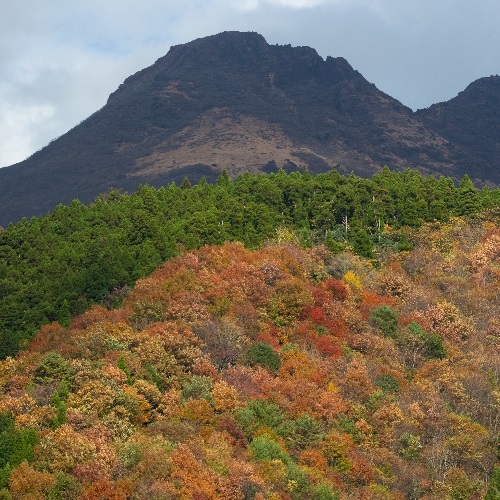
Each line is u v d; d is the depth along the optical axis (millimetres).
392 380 84812
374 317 97438
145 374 75750
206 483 61312
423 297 104375
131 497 59188
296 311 94312
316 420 76375
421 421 79375
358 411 78812
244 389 77562
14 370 79875
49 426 66312
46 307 95875
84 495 58188
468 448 76250
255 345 85438
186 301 90625
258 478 64000
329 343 90062
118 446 63938
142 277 99812
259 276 99188
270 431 72188
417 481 72312
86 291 98812
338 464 71750
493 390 86188
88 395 69812
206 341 84938
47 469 60781
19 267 106438
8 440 62344
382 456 73500
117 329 84375
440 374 88000
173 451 63875
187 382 76500
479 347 96062
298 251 108875
